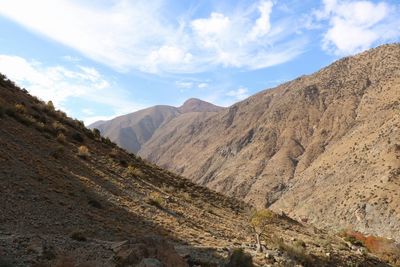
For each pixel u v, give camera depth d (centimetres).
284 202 18112
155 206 3600
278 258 2966
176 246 2620
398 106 18788
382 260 4488
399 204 12094
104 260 1789
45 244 1839
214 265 2294
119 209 3048
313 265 3247
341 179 16000
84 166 3822
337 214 13588
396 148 14788
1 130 3484
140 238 1931
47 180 2872
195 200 4856
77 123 5603
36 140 3775
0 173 2578
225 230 3653
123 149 5859
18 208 2262
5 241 1759
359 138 18712
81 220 2475
